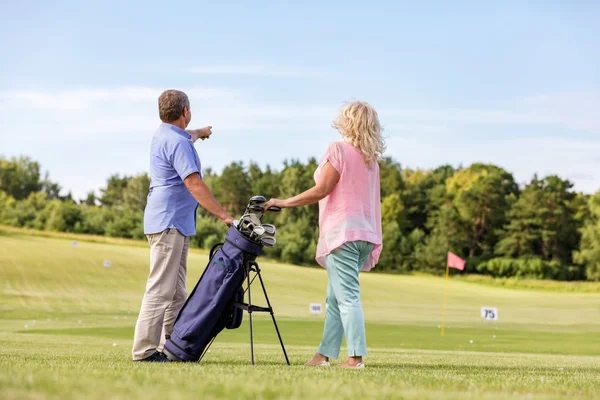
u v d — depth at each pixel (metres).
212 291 4.85
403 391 2.88
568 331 21.97
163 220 5.18
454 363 6.31
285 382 3.05
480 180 80.62
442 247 74.19
